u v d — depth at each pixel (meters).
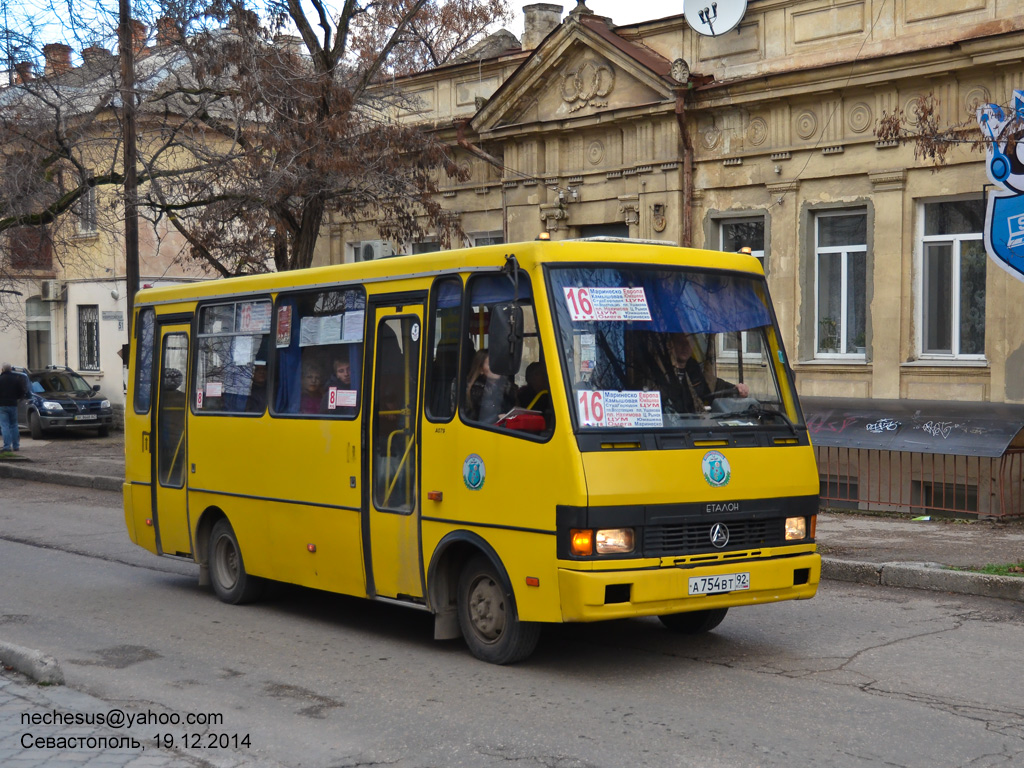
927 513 15.42
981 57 16.05
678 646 8.64
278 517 10.06
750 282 8.55
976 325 16.86
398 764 6.01
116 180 21.97
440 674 7.91
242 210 20.89
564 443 7.33
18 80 21.09
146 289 12.48
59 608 10.64
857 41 17.80
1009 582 10.45
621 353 7.75
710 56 19.73
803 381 18.50
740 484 7.79
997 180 15.87
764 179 18.86
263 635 9.40
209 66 20.27
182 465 11.52
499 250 8.01
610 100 20.91
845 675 7.71
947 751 6.04
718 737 6.33
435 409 8.38
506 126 22.44
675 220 20.03
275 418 10.12
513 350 7.33
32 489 21.83
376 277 9.12
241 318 10.80
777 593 7.91
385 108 23.28
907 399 16.94
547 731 6.51
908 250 17.25
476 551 8.15
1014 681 7.52
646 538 7.40
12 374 26.58
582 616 7.18
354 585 9.19
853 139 17.69
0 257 29.25
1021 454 15.02
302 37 21.52
